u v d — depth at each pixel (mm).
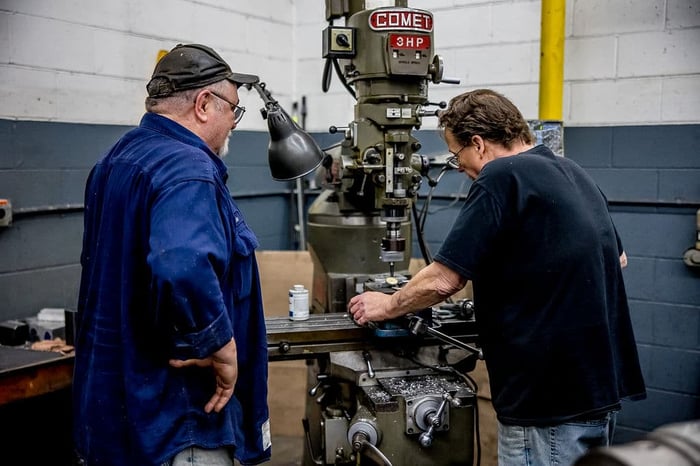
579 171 1594
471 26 2918
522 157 1514
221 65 1531
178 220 1287
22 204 2354
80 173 2541
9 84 2295
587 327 1452
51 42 2412
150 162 1379
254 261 1533
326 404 1979
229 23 3096
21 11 2311
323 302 2127
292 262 2975
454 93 3000
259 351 1543
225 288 1450
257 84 1812
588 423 1470
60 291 2508
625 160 2615
